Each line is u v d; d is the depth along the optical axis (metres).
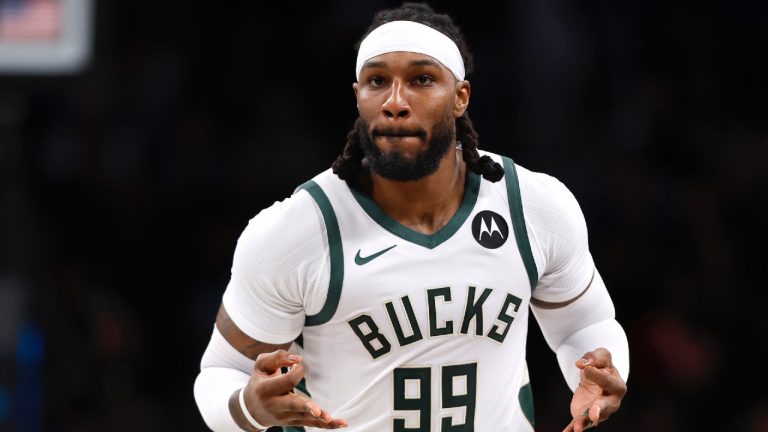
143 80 29.42
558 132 29.58
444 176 12.37
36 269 23.78
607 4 30.45
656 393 25.50
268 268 12.24
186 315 27.03
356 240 12.32
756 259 27.73
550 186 12.95
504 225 12.61
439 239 12.39
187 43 29.94
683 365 25.62
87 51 18.36
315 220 12.30
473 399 12.62
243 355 12.82
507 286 12.55
